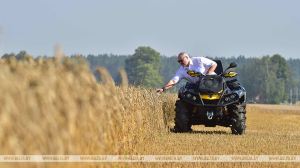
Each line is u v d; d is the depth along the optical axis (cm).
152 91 2852
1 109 692
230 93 2919
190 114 3134
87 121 1098
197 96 2948
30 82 806
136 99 2116
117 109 1529
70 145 902
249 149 2000
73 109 926
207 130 3538
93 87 1177
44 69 901
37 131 750
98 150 1183
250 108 10462
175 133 2941
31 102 743
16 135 726
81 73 1074
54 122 811
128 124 1756
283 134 3316
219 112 2895
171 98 4788
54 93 849
